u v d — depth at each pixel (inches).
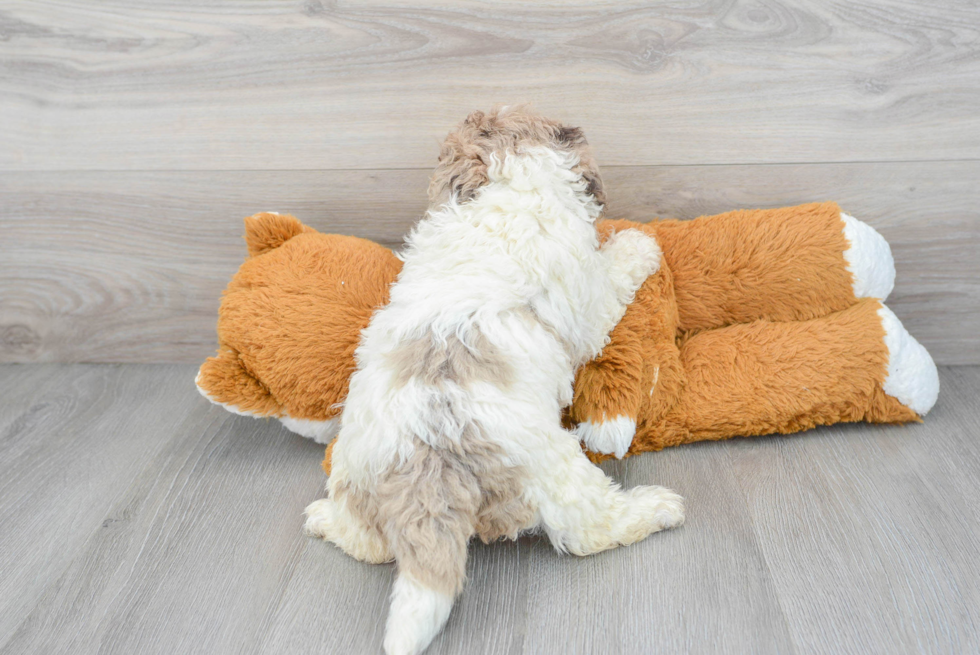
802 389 54.2
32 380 68.6
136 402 65.1
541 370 44.8
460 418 41.3
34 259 66.9
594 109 58.9
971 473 51.6
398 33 57.3
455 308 44.5
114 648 41.6
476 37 57.1
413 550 39.4
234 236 65.3
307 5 56.9
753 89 57.5
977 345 64.4
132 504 52.6
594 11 55.7
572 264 47.4
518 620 42.1
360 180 62.5
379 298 54.2
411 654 37.5
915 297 63.5
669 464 54.2
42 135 62.2
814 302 57.2
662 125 59.1
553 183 48.3
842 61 56.2
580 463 45.1
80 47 59.1
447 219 48.5
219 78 59.5
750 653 39.4
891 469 52.3
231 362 53.2
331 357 52.6
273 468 56.1
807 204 57.9
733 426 55.1
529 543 47.7
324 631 42.1
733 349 56.0
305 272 54.3
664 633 40.8
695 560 45.4
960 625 40.4
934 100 56.8
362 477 42.4
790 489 50.9
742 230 56.9
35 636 42.5
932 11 54.2
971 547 45.4
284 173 62.6
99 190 64.0
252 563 47.1
